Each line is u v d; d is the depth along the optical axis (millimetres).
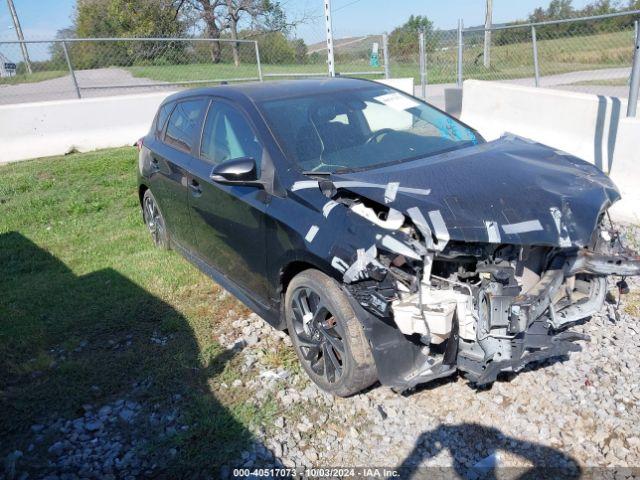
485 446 2783
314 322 3121
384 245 2617
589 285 3152
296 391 3258
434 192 2842
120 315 4258
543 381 3186
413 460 2732
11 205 7199
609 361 3334
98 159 9211
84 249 5711
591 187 2984
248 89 4129
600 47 11688
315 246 2902
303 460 2766
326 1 10023
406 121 3996
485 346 2652
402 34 17109
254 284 3652
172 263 5145
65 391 3377
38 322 4223
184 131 4555
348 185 3012
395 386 2842
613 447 2727
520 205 2740
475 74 13516
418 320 2602
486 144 3812
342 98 4031
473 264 2707
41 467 2799
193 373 3490
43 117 9781
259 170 3479
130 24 30531
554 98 7367
